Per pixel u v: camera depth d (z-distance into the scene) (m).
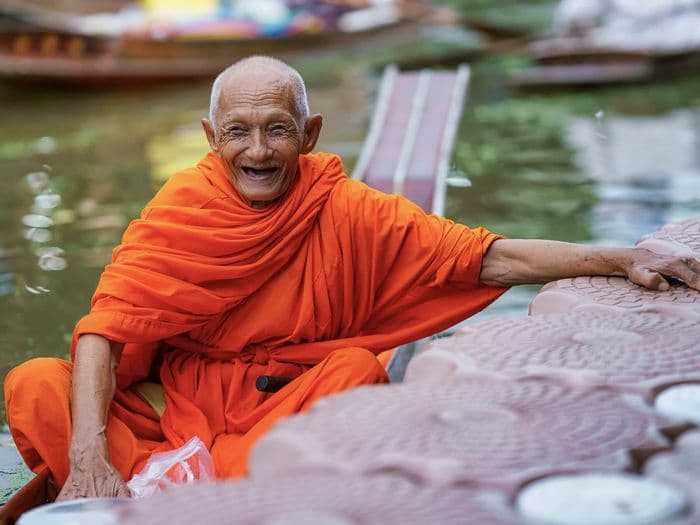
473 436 1.97
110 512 2.24
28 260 5.91
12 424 3.04
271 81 3.13
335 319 3.31
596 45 11.27
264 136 3.10
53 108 11.77
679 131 8.76
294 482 1.82
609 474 1.82
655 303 2.82
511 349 2.45
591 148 8.34
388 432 1.99
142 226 3.16
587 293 2.97
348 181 3.32
